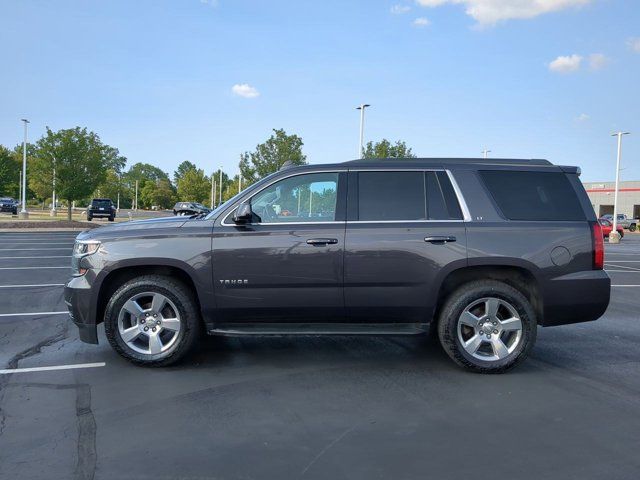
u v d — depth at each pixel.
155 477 3.41
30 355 6.03
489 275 5.66
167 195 106.69
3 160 64.12
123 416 4.36
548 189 5.65
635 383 5.25
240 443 3.89
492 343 5.48
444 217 5.51
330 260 5.39
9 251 18.83
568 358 6.09
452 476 3.45
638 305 9.62
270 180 5.61
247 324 5.62
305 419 4.33
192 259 5.40
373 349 6.37
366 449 3.82
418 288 5.43
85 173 34.25
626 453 3.78
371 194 5.58
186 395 4.83
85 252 5.53
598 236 5.55
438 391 4.99
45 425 4.18
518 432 4.12
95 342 5.59
